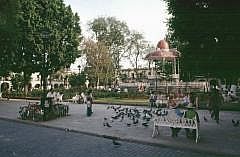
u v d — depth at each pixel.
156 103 32.00
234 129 17.05
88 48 67.56
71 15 52.66
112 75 72.50
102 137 16.03
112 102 37.56
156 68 62.84
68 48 52.44
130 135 15.68
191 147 12.57
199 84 47.91
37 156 11.60
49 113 22.69
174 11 16.14
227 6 14.56
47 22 49.19
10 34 30.62
